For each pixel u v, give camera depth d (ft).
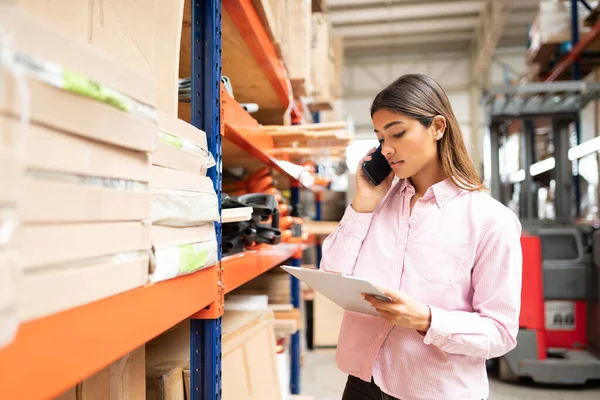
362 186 4.26
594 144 13.60
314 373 12.73
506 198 15.01
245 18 4.77
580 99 12.79
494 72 32.63
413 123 3.59
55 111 1.52
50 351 1.56
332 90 14.08
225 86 4.91
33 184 1.44
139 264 2.17
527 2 26.27
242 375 4.99
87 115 1.69
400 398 3.71
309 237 14.15
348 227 4.24
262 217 5.54
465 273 3.58
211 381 3.75
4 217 1.28
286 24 7.18
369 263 4.05
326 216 19.21
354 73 33.96
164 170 2.55
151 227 2.33
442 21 28.89
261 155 6.46
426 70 33.17
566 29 15.66
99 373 2.81
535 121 16.10
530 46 18.22
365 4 27.22
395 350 3.76
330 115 15.89
